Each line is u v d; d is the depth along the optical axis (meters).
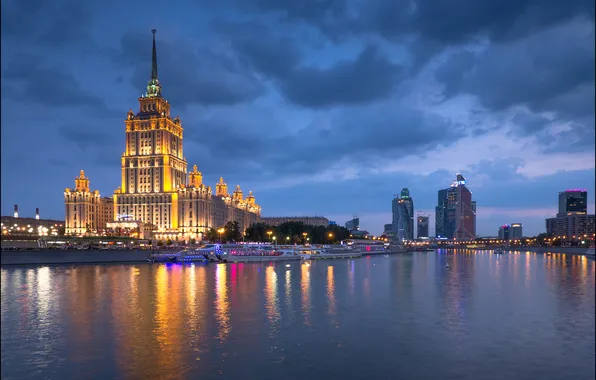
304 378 38.41
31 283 95.19
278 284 96.44
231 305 69.00
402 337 50.91
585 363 42.44
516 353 45.34
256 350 45.75
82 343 47.97
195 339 49.50
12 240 189.00
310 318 60.03
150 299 74.00
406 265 174.62
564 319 60.56
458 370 40.53
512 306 70.06
